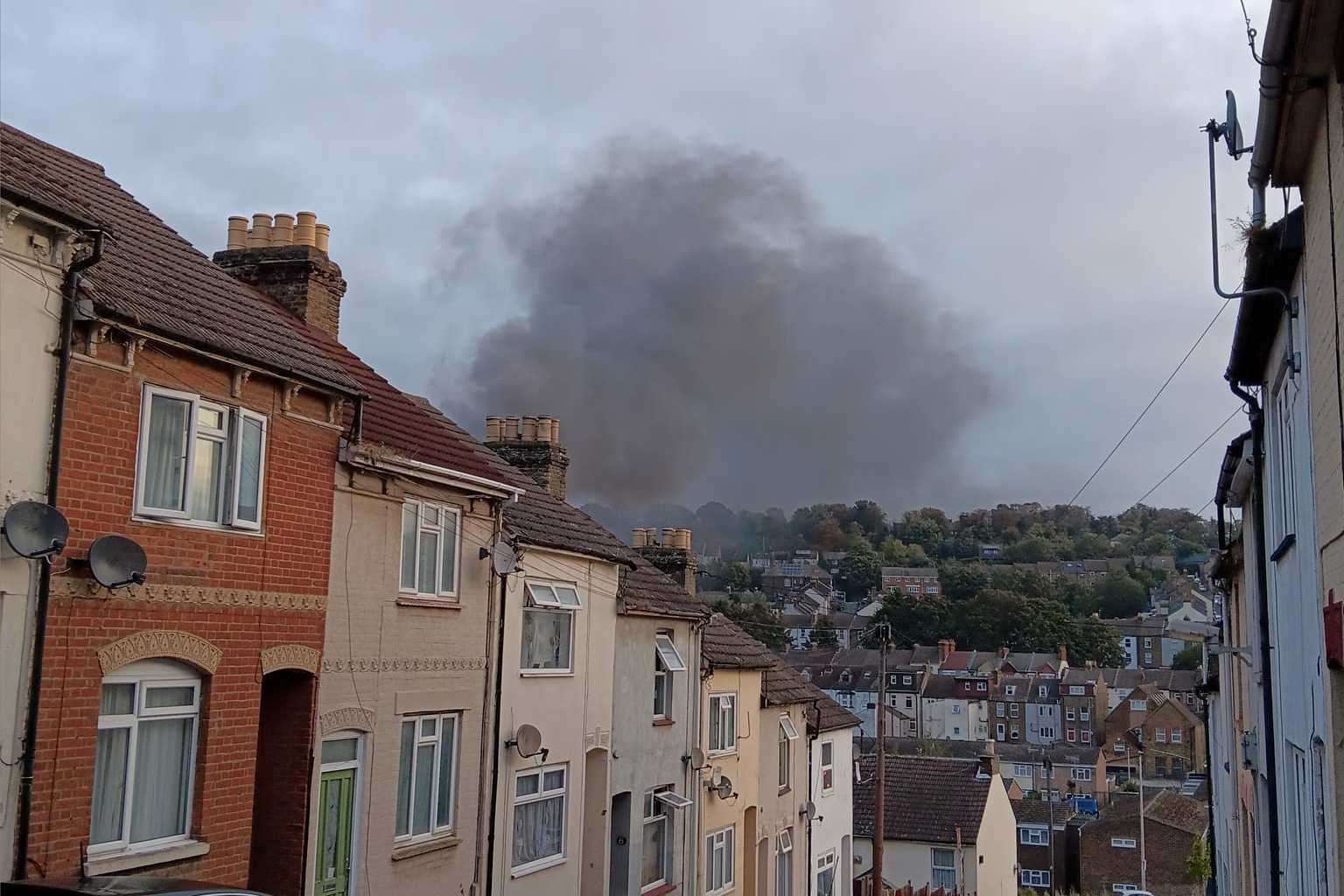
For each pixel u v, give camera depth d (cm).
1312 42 695
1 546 910
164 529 1077
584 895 1945
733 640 2756
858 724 3638
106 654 1004
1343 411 707
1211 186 955
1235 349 1142
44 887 800
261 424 1219
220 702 1134
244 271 1722
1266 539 1224
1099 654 10538
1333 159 720
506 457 2331
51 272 970
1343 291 702
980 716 10512
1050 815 6062
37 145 1362
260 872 1255
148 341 1061
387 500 1430
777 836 2862
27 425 941
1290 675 1056
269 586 1214
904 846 4500
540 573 1800
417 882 1466
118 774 1028
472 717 1600
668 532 2778
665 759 2222
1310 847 949
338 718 1322
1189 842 5684
